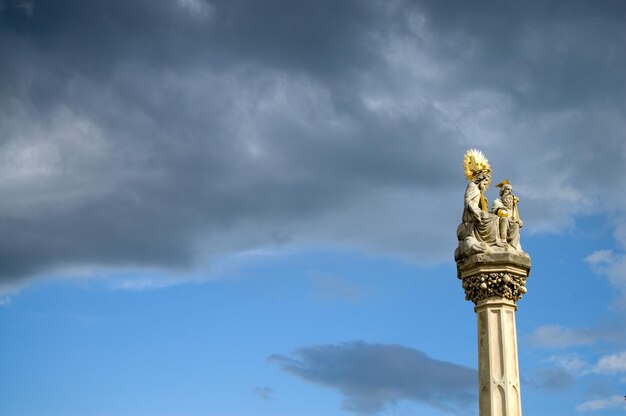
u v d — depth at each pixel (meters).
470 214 46.53
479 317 45.84
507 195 46.88
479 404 45.03
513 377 44.78
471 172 47.66
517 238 46.44
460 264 46.50
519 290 45.88
